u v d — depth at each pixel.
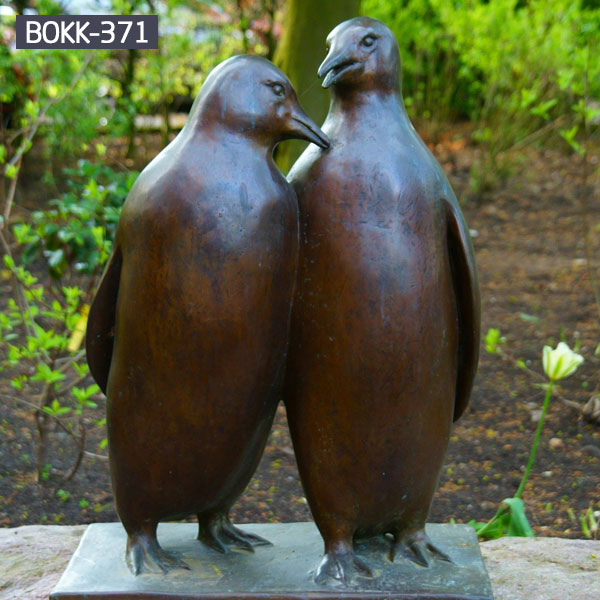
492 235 7.12
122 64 7.50
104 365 2.10
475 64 8.35
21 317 3.45
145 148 8.09
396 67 1.98
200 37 8.11
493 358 4.87
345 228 1.88
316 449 1.97
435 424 1.97
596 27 6.91
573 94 6.82
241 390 1.91
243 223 1.85
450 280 1.96
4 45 5.93
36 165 7.78
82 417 4.19
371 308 1.88
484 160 8.32
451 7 7.64
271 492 3.52
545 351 2.75
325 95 4.91
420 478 2.00
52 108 6.23
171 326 1.87
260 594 1.95
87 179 5.73
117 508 2.09
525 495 3.47
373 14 7.54
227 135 1.89
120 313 1.94
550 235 7.05
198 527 2.26
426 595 1.94
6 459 3.74
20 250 6.25
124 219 1.93
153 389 1.91
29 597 2.26
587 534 3.13
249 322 1.87
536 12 7.40
